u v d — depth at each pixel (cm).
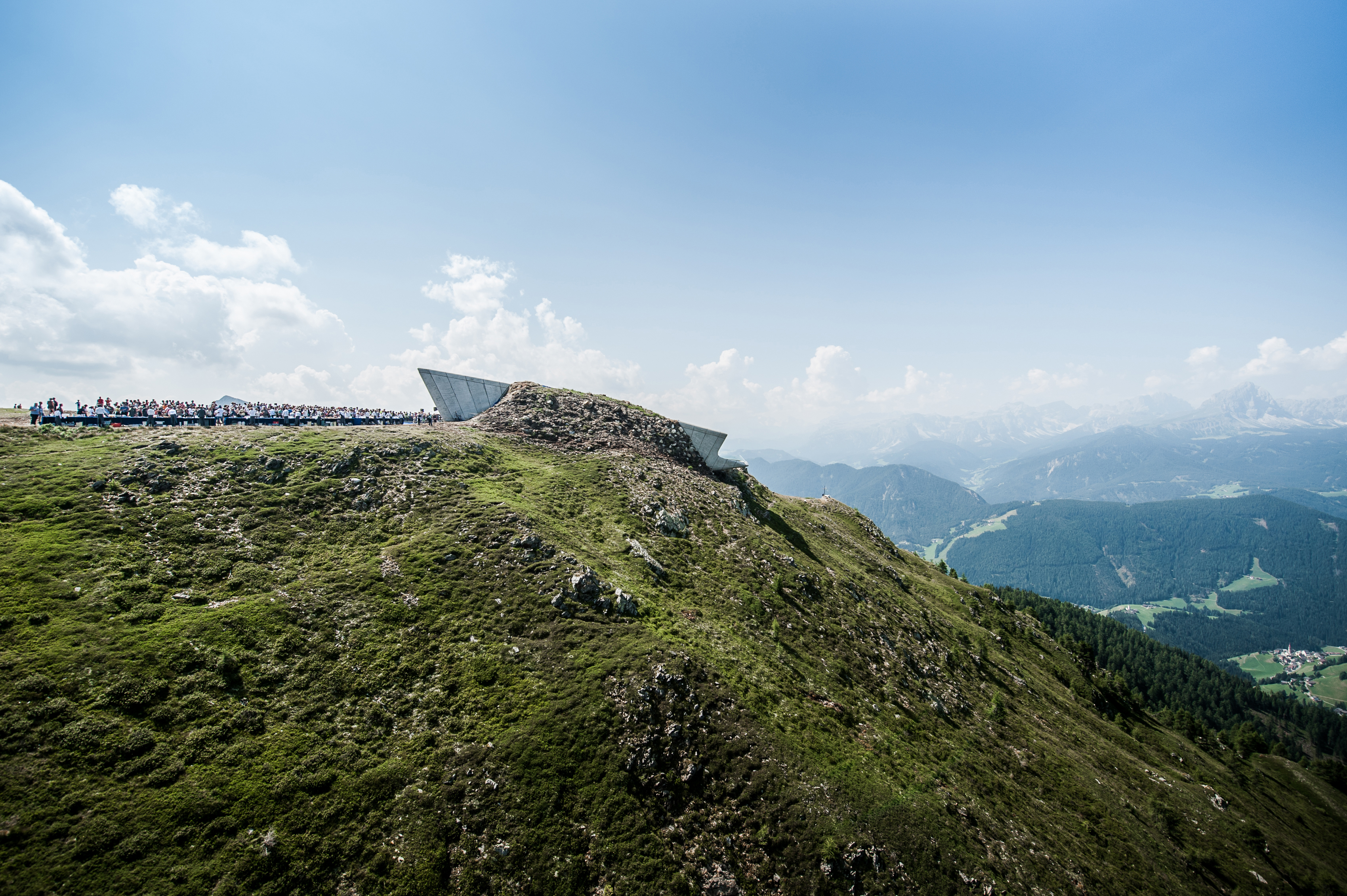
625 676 4038
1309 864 6838
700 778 3591
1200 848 5828
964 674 7331
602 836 3142
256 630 3800
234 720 3212
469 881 2847
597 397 10869
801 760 3891
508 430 8762
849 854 3372
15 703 2909
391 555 4878
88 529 4191
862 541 12619
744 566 6662
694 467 9988
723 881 3084
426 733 3472
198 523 4659
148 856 2541
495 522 5534
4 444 5062
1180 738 11894
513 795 3222
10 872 2336
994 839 4075
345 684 3650
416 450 6831
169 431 6175
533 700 3803
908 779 4219
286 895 2600
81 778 2722
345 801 3006
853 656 5862
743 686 4397
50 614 3441
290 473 5700
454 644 4141
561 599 4703
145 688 3194
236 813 2797
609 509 6831
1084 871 4316
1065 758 6294
